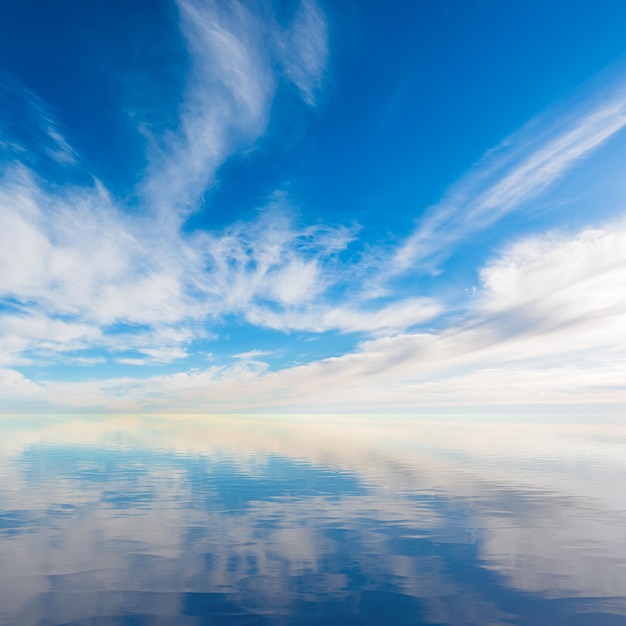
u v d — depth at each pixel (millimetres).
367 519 13117
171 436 46031
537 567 9180
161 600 7695
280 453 30750
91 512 14023
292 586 8281
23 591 8047
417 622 6934
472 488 17766
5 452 32031
